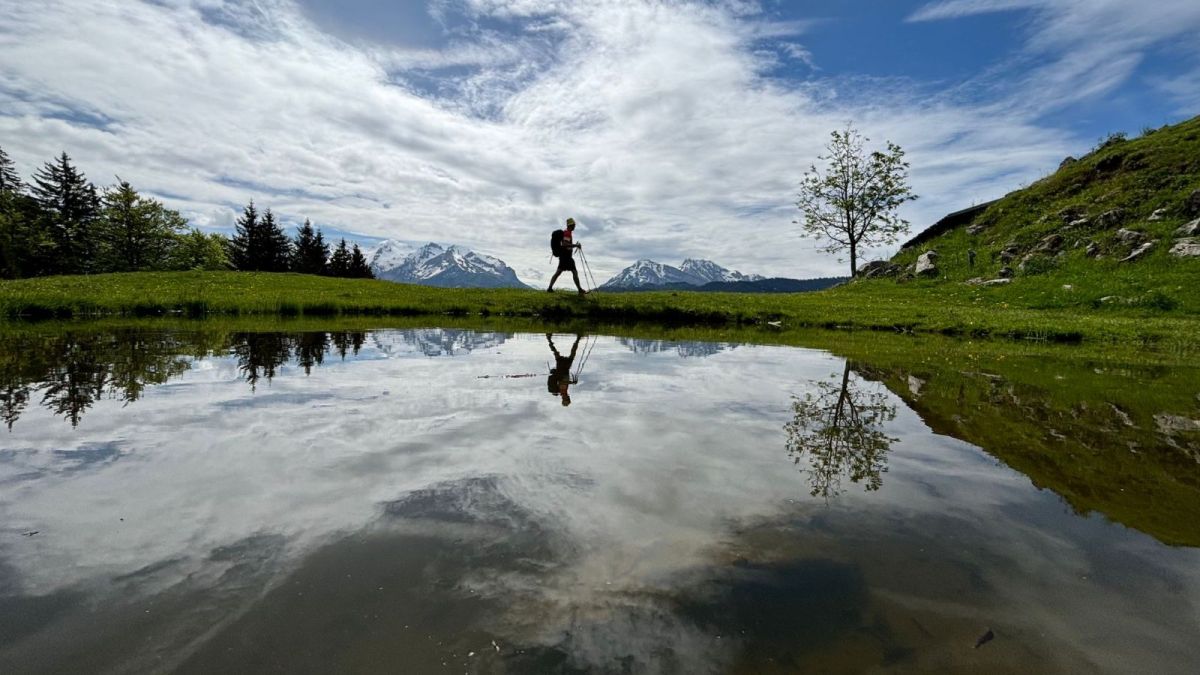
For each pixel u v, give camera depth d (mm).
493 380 6891
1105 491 3430
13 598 2023
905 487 3447
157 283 27281
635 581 2291
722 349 11555
